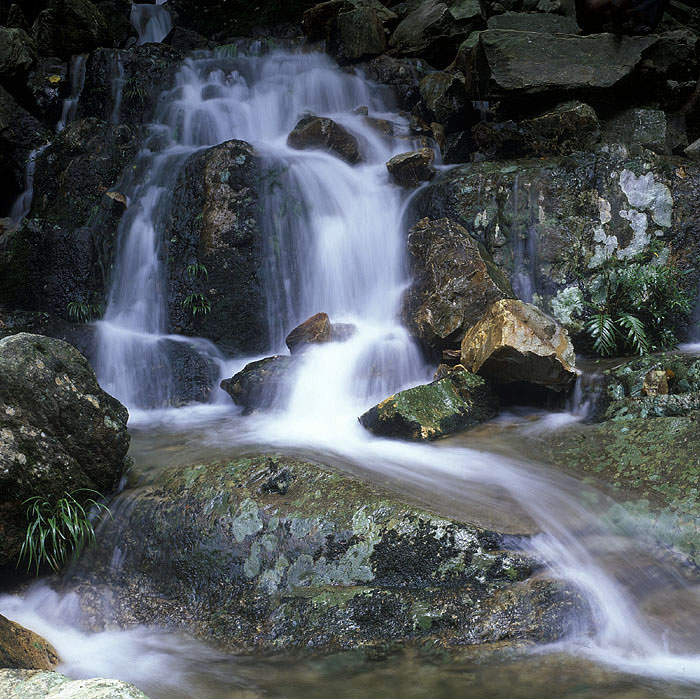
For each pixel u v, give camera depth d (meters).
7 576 5.31
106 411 5.65
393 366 7.76
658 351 7.97
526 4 13.06
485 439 6.43
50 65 12.53
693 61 10.62
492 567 4.65
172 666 4.39
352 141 10.22
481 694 3.88
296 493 5.26
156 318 9.31
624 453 5.71
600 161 8.64
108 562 5.38
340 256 9.29
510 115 10.59
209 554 5.12
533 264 8.56
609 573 4.75
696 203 8.50
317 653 4.39
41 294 9.50
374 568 4.75
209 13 15.01
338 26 12.94
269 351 9.03
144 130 11.13
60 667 4.38
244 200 9.19
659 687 3.86
